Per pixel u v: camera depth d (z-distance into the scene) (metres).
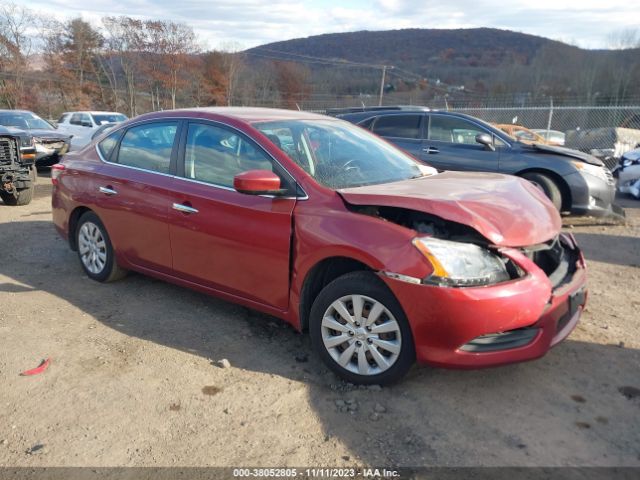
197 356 3.79
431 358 3.10
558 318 3.26
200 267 4.15
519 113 22.19
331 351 3.45
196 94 51.16
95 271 5.18
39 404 3.21
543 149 8.07
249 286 3.86
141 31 47.12
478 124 8.56
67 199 5.28
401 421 3.04
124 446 2.84
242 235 3.79
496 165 8.27
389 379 3.27
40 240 6.85
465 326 2.98
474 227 3.06
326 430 2.97
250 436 2.92
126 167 4.73
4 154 8.97
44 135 13.71
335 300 3.37
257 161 3.84
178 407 3.18
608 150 15.93
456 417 3.08
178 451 2.80
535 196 3.79
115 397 3.28
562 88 56.25
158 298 4.84
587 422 3.04
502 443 2.86
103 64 47.44
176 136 4.40
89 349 3.88
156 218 4.38
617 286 5.32
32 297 4.85
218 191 3.97
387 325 3.20
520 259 3.14
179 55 48.12
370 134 4.82
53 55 43.28
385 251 3.12
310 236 3.43
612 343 3.99
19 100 37.88
